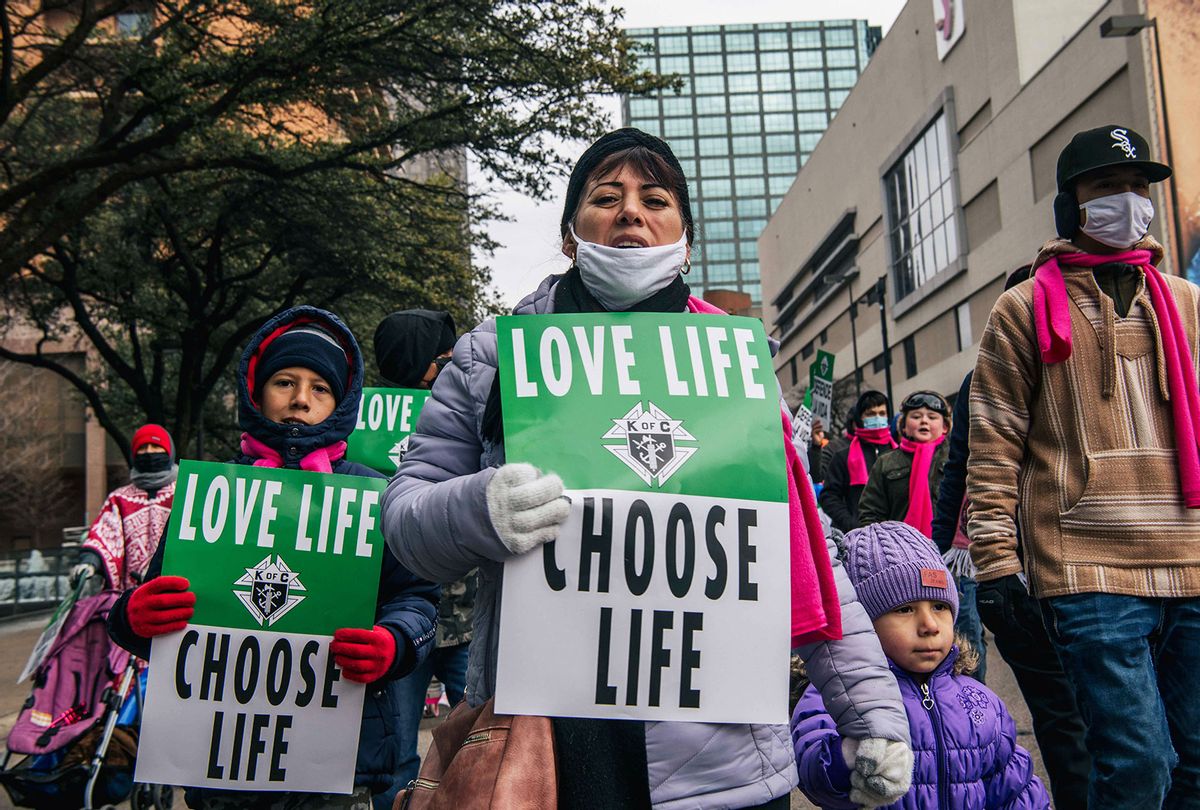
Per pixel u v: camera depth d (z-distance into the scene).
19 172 17.36
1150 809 2.53
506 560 1.63
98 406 22.62
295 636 2.64
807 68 165.88
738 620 1.66
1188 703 2.61
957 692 2.79
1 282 13.23
